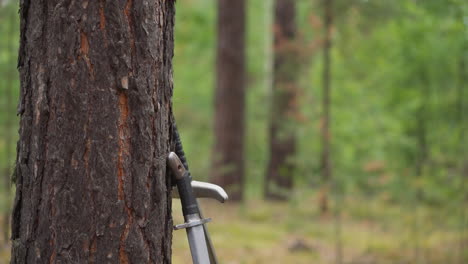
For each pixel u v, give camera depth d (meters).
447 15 7.88
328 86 8.81
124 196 1.97
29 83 2.01
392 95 9.48
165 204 2.10
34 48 1.98
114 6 1.93
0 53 7.25
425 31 8.32
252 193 16.94
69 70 1.93
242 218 11.00
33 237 1.99
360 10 8.52
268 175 13.86
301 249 8.52
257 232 9.69
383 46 9.52
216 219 10.68
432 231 8.33
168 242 2.14
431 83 8.64
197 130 16.92
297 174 10.90
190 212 2.14
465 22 7.79
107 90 1.94
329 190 8.55
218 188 2.24
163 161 2.08
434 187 7.88
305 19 9.47
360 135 10.23
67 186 1.94
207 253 2.12
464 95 8.44
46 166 1.96
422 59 8.38
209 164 13.26
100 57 1.93
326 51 8.84
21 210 2.05
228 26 12.92
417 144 8.87
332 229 9.86
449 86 8.59
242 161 12.86
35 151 1.98
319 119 9.23
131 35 1.97
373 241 9.02
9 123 6.96
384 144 9.45
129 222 1.99
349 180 8.71
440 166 8.34
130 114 1.98
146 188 2.02
